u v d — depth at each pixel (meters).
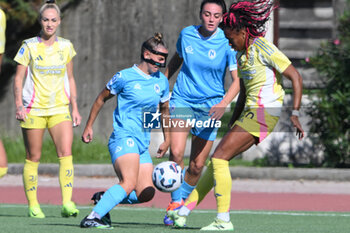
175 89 27.48
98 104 23.69
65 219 27.05
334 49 49.44
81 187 43.53
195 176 27.52
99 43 61.25
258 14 21.84
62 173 27.86
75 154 55.69
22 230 21.53
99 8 61.25
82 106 61.06
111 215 30.38
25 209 32.12
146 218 29.22
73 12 61.53
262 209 34.47
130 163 22.50
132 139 22.92
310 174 47.03
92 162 52.34
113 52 61.06
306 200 38.25
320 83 50.72
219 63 26.89
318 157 51.38
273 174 47.34
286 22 61.56
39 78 28.03
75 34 61.59
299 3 61.59
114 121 23.31
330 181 46.78
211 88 27.25
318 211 33.25
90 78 61.28
